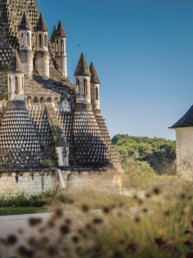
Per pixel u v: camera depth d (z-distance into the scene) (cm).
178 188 2809
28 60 7562
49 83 7638
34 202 6669
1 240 2383
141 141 15000
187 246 2527
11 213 5409
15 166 6856
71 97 7594
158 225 2591
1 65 7556
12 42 7644
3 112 7150
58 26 8238
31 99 7306
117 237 2477
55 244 2403
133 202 2719
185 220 2664
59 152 7156
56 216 2497
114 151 7788
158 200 2711
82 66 7612
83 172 7131
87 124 7544
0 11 7719
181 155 7762
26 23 7612
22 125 7044
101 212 2628
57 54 8194
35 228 2695
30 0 7956
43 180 6900
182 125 7694
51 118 7319
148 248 2478
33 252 2344
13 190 6812
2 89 7294
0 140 7012
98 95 8025
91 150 7438
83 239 2442
